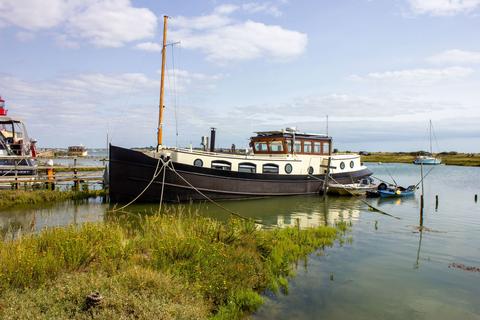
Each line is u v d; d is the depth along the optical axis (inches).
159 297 263.1
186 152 933.2
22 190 938.1
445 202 1095.0
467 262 473.7
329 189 1170.0
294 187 1122.0
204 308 277.7
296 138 1168.2
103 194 1031.6
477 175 2372.0
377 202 1070.4
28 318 210.7
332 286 381.1
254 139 1243.2
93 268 317.7
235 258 393.4
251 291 338.0
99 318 219.6
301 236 574.6
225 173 964.6
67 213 768.3
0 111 1253.7
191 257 361.1
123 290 260.7
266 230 623.8
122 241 408.5
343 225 692.7
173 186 891.4
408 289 378.9
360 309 328.8
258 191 1038.4
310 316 310.0
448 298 358.6
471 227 701.3
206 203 946.7
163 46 955.3
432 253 513.3
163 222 491.2
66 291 256.1
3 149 1130.7
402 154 6279.5
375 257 489.7
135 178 866.1
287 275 408.8
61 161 2913.4
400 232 648.4
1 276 262.5
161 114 957.8
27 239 371.9
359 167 1403.8
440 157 4931.1
